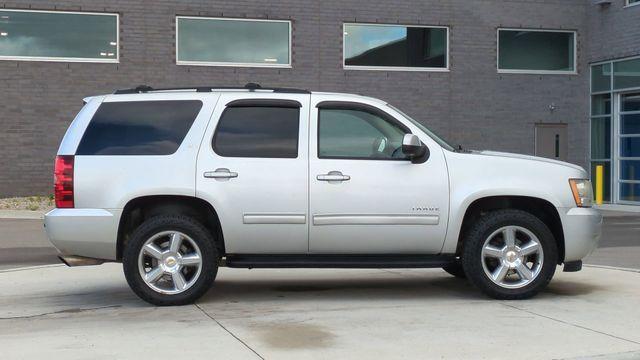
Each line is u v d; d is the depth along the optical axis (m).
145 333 5.74
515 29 20.98
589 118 21.41
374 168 6.76
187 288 6.70
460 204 6.78
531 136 21.08
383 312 6.49
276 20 19.52
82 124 6.79
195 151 6.71
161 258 6.65
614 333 5.68
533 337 5.55
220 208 6.63
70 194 6.60
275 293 7.54
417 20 20.22
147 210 6.92
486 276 6.89
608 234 13.67
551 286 7.79
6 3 18.03
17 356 5.07
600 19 20.78
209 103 6.87
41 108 18.38
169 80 18.95
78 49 18.56
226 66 19.25
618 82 20.22
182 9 18.95
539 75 21.09
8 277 8.73
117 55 18.70
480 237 6.84
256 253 6.79
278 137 6.81
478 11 20.61
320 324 6.01
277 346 5.31
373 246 6.78
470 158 6.91
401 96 20.22
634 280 8.19
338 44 19.81
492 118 20.78
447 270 8.50
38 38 18.34
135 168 6.64
